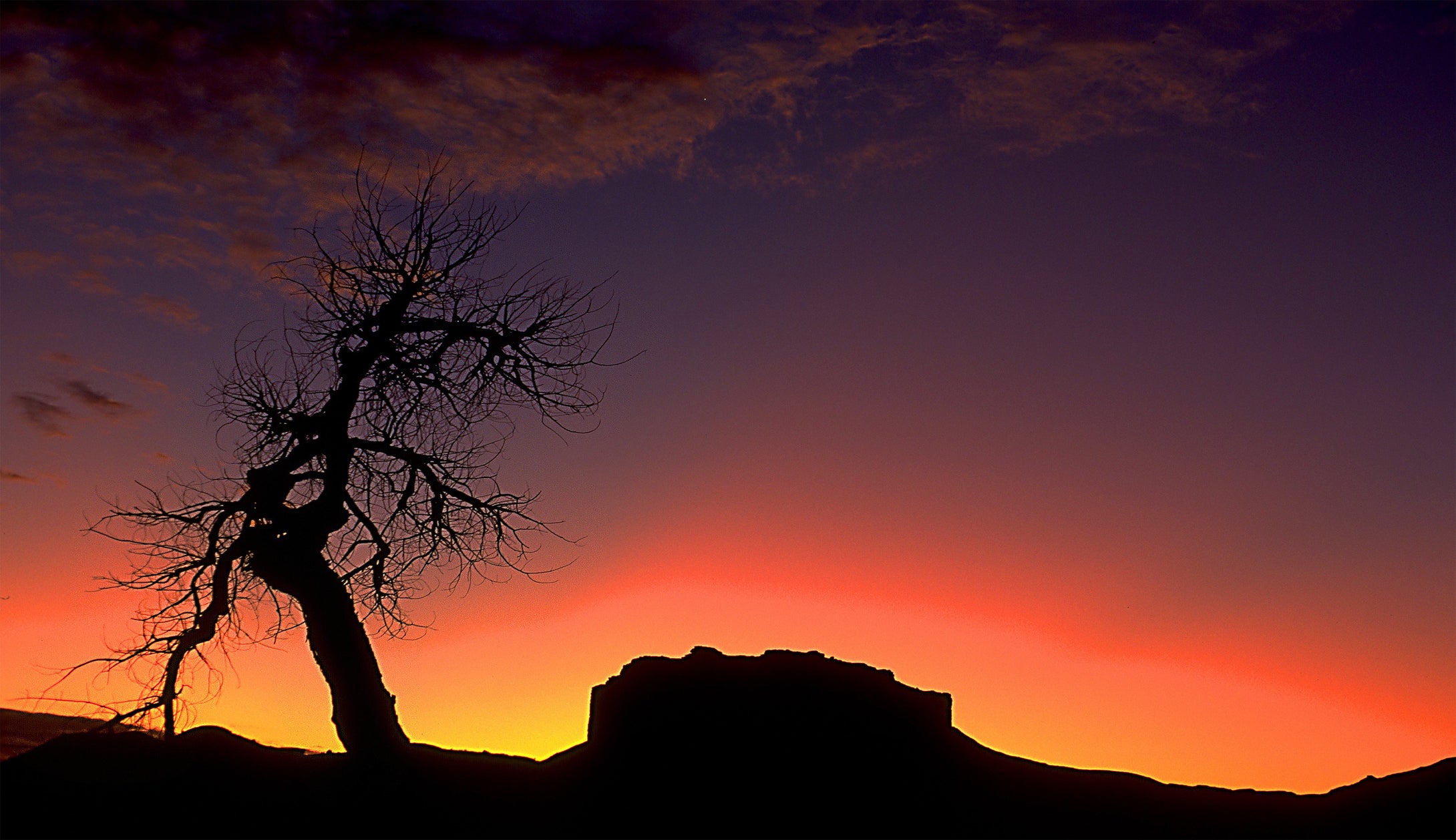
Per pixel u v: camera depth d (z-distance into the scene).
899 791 17.28
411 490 20.75
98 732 19.20
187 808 16.62
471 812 16.88
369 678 18.95
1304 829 17.17
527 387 21.31
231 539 20.25
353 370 19.78
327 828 16.31
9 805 16.28
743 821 16.42
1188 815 17.53
